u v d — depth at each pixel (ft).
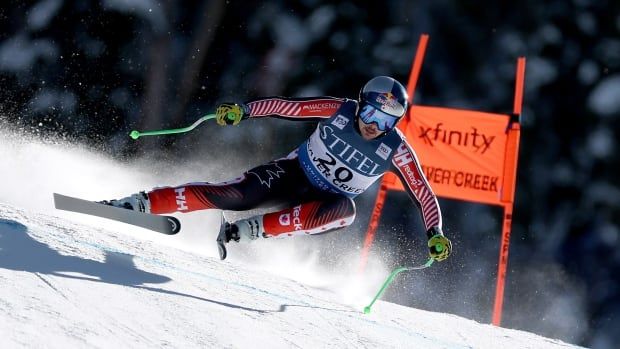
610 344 137.08
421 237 132.67
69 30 145.59
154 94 144.66
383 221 131.34
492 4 152.46
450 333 45.70
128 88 144.56
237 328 33.94
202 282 40.83
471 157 69.41
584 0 152.46
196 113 145.07
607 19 152.66
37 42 144.87
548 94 150.30
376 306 48.85
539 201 146.51
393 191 132.98
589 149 148.56
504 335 49.01
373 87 44.68
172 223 42.63
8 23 144.77
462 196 69.26
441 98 149.69
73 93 143.64
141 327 30.68
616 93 149.69
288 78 149.28
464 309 128.67
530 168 147.95
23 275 32.48
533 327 136.67
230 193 45.55
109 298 32.73
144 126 142.82
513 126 68.95
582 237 145.07
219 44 148.56
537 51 151.53
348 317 42.65
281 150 140.46
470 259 138.00
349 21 151.43
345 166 46.37
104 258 39.37
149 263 41.39
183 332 31.50
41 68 144.05
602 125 149.59
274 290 44.52
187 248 62.54
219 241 44.45
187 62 146.30
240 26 149.48
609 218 145.79
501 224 140.26
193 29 147.23
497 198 68.49
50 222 43.39
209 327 32.94
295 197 47.70
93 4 145.07
